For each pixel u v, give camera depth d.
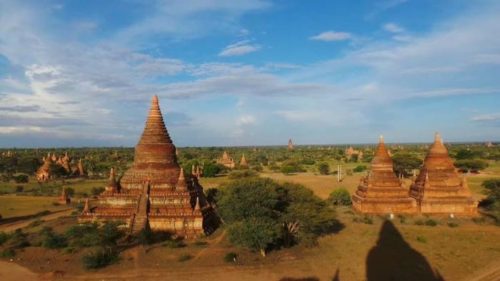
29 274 42.19
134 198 58.62
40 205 93.69
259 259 47.19
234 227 48.97
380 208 77.25
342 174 162.12
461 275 42.78
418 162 141.50
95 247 47.22
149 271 42.94
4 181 143.25
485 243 55.56
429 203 76.31
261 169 182.62
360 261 47.16
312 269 44.38
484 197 95.69
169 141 64.50
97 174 163.12
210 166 149.25
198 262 45.62
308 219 53.00
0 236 52.88
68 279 41.06
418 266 45.53
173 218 55.69
